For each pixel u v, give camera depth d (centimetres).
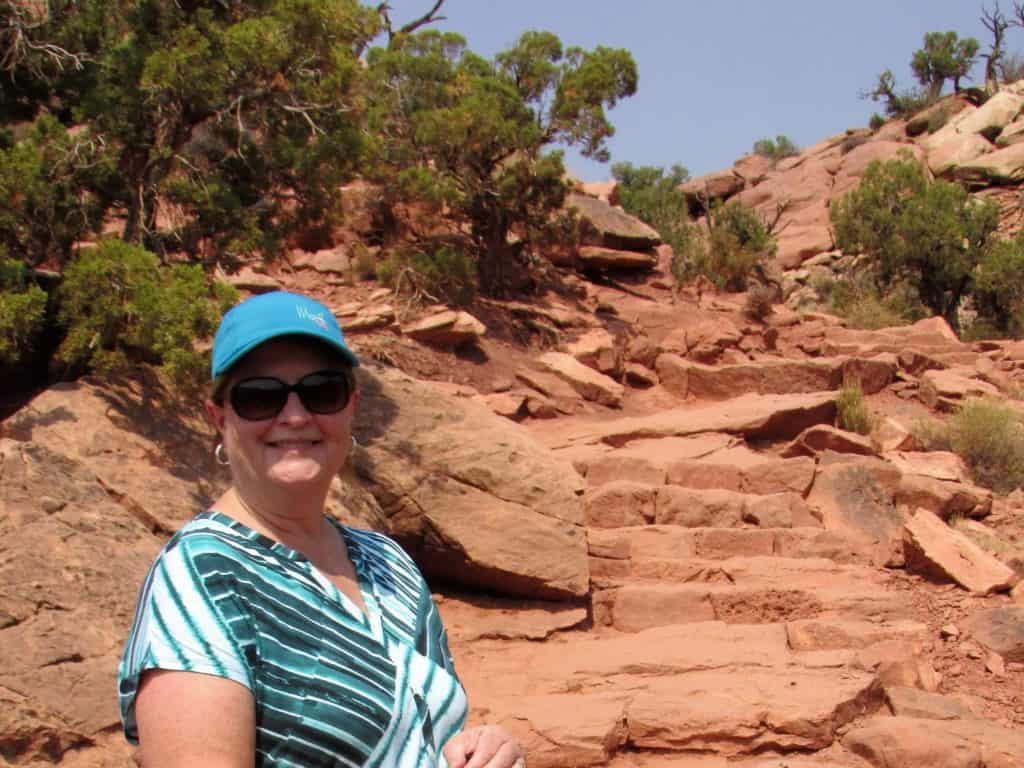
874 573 928
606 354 1600
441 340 1440
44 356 856
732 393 1563
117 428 708
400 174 1594
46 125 882
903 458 1222
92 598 518
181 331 740
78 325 775
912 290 2706
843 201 2905
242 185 1034
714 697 659
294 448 187
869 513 1055
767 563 926
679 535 973
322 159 1016
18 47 931
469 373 1405
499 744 188
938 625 817
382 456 863
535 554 844
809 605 841
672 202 2888
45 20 946
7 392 834
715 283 2292
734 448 1220
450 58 1800
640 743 637
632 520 1012
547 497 880
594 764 607
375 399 905
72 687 473
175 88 907
